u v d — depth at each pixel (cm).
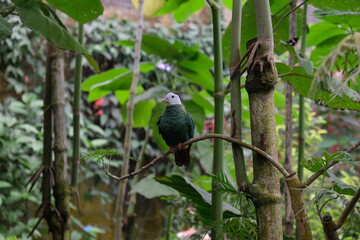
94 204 869
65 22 816
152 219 878
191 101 465
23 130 780
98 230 743
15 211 711
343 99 252
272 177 186
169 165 854
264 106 190
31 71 816
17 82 801
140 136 858
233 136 207
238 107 209
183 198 452
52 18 301
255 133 190
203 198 266
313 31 402
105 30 853
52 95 363
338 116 841
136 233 868
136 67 451
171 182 277
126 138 446
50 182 359
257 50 195
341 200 176
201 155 496
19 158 723
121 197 441
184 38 900
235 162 198
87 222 861
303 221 174
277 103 470
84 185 857
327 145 803
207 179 502
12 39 786
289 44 234
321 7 280
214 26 261
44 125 362
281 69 260
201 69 478
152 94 428
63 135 365
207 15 917
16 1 279
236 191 200
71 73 847
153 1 454
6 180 712
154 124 363
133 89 445
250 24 338
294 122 635
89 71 866
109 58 846
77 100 383
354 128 838
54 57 363
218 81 254
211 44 909
